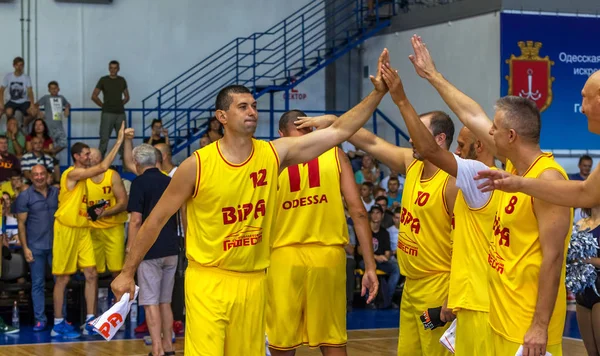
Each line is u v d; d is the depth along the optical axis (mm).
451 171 4902
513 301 4418
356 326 11625
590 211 7000
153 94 18391
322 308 6492
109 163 10586
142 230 5055
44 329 11234
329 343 6551
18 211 11000
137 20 18297
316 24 19562
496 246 4535
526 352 4277
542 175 4316
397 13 18234
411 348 6004
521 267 4383
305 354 9578
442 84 5238
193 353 5066
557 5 15375
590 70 15602
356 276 13398
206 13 18797
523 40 15102
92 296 10867
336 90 19359
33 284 11148
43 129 15492
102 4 18031
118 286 5113
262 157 4992
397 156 6156
